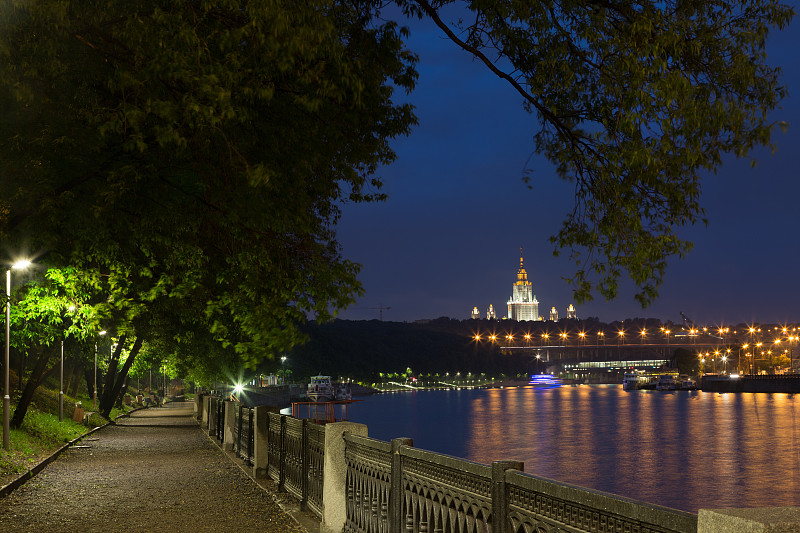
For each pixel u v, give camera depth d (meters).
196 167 10.80
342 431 10.11
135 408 73.75
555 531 4.43
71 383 62.50
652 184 9.09
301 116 10.85
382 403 195.50
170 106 8.78
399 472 7.41
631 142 8.96
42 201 10.50
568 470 69.88
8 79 8.68
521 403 186.12
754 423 114.69
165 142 8.81
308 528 10.79
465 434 100.44
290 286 12.05
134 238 12.75
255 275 11.93
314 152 11.34
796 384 199.62
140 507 13.70
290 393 154.00
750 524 2.88
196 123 9.17
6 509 13.63
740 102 8.53
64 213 10.70
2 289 18.06
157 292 16.44
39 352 31.56
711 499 56.75
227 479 17.62
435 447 85.69
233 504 13.66
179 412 67.12
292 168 11.25
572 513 4.25
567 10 8.98
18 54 8.82
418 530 6.89
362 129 12.41
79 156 10.20
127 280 16.92
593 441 91.44
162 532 11.11
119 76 8.98
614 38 8.71
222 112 8.49
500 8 9.20
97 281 16.89
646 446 86.38
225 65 8.97
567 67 9.16
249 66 9.32
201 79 8.38
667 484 63.00
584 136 9.72
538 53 9.40
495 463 5.14
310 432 12.16
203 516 12.45
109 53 9.53
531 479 4.68
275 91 10.27
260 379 137.38
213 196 11.48
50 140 9.77
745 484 62.81
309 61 9.28
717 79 8.72
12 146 9.82
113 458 23.80
